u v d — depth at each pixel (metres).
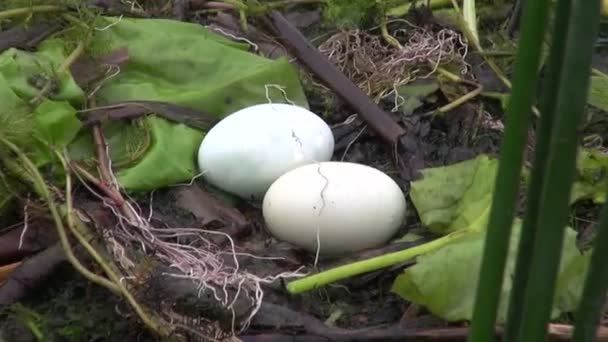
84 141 0.72
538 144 0.52
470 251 0.63
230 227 0.69
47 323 0.64
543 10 0.50
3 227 0.69
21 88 0.72
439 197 0.69
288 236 0.67
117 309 0.64
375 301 0.66
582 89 0.50
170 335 0.62
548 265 0.51
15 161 0.68
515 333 0.54
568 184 0.51
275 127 0.70
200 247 0.67
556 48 0.51
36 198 0.69
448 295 0.63
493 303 0.52
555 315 0.63
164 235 0.68
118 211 0.68
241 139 0.70
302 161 0.70
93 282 0.65
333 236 0.67
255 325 0.64
